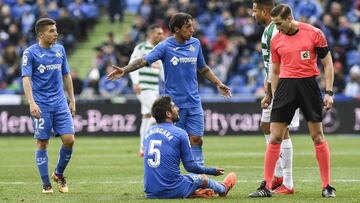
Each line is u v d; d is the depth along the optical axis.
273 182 35.62
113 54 92.56
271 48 33.47
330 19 93.31
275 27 34.97
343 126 77.62
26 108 80.00
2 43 101.56
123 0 110.19
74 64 101.75
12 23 103.38
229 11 99.44
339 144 66.12
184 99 36.00
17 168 48.09
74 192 35.81
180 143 31.56
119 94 87.81
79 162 52.00
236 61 91.75
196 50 36.25
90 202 31.62
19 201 32.47
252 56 92.56
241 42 92.50
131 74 57.38
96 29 106.88
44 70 35.28
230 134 79.00
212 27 100.75
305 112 33.12
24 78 34.88
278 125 33.16
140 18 100.19
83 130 80.06
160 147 31.56
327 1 101.19
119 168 47.75
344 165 48.12
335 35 92.88
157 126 31.98
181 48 35.91
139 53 55.66
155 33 55.34
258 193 32.75
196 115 36.25
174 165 31.56
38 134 35.44
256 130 78.69
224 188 32.69
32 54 35.16
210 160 52.44
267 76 35.34
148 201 30.83
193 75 36.22
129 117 79.62
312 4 98.19
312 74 32.91
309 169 46.12
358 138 73.88
